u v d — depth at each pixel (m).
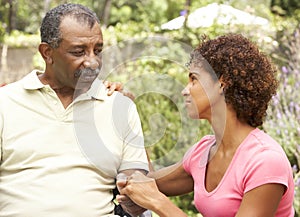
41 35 2.82
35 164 2.84
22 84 2.91
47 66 2.88
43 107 2.88
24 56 9.71
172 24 5.70
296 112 5.14
